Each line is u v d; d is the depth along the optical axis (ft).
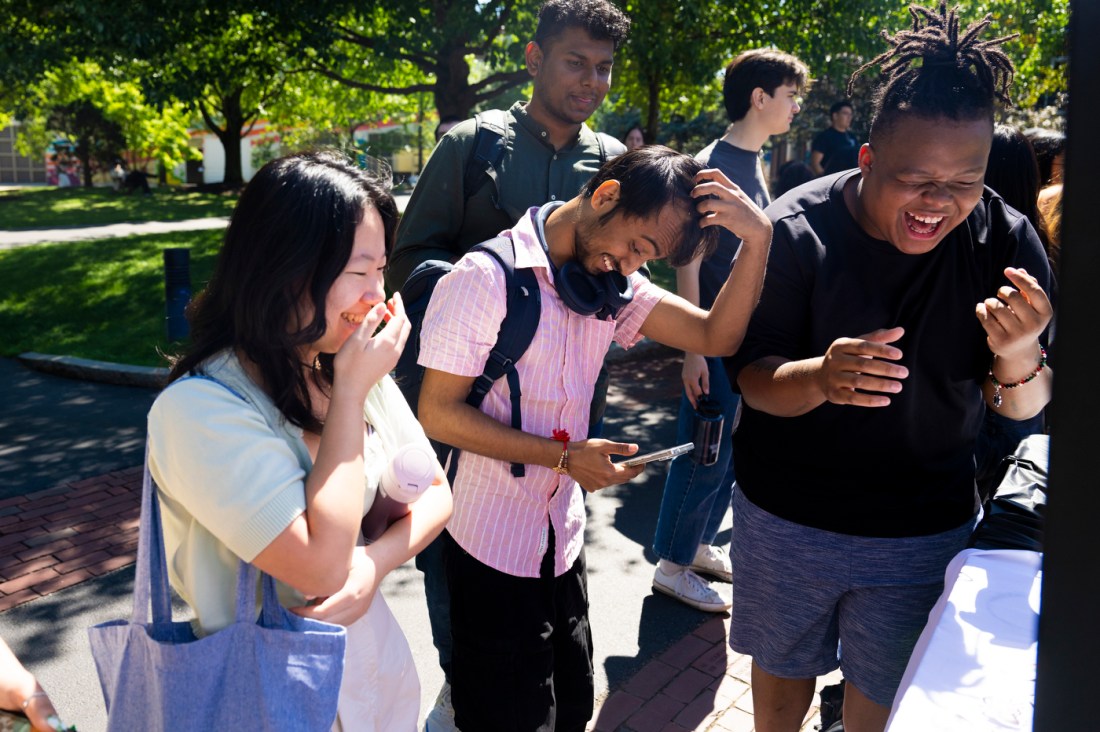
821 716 8.84
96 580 12.93
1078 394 2.51
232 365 4.55
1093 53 2.31
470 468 6.79
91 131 117.08
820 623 7.09
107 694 4.49
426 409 6.56
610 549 13.93
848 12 38.70
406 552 5.10
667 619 11.71
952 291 6.31
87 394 22.56
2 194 103.91
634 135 29.50
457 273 6.48
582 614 7.29
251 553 4.21
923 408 6.57
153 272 37.40
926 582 6.76
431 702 9.96
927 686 4.49
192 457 4.23
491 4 39.24
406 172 133.59
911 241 6.02
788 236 6.57
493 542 6.65
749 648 7.47
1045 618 2.68
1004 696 4.39
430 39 39.29
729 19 39.65
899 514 6.67
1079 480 2.55
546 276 6.55
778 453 6.93
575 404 6.84
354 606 4.74
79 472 17.08
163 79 40.22
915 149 5.72
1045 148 9.32
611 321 6.89
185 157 127.85
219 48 43.62
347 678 4.94
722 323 6.72
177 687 4.17
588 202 6.40
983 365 6.60
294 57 44.11
